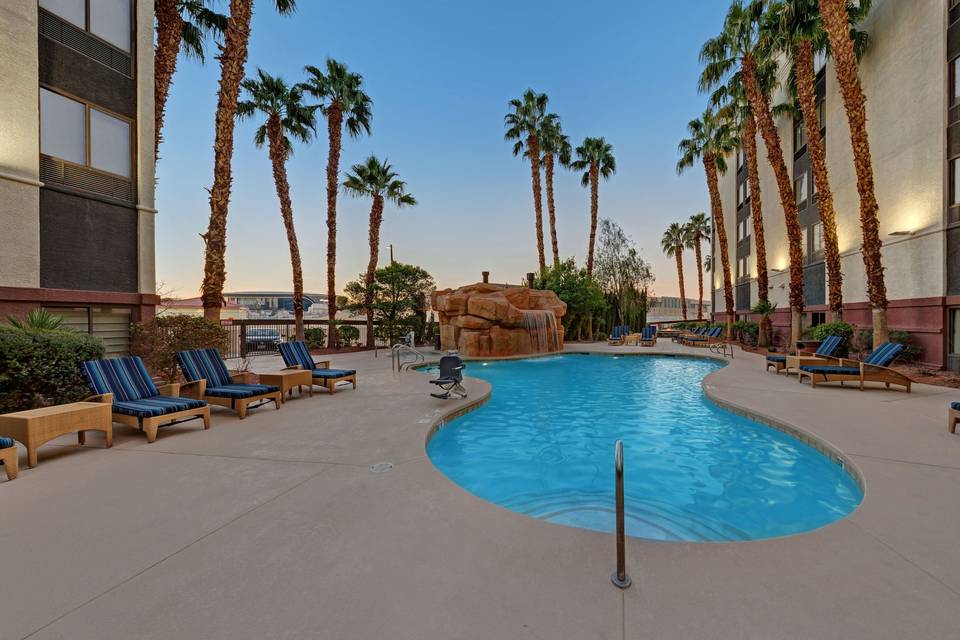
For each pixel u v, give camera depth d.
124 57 10.11
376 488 3.64
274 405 7.27
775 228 21.98
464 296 17.98
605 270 29.30
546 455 5.72
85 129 9.34
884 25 13.23
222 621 1.99
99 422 4.79
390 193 23.70
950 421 5.27
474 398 7.90
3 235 7.93
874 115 13.80
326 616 2.02
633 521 3.79
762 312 19.09
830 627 1.92
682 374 13.02
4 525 2.96
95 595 2.19
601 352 18.20
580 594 2.18
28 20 8.24
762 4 15.21
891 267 13.05
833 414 6.34
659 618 1.99
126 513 3.16
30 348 5.76
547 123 28.05
